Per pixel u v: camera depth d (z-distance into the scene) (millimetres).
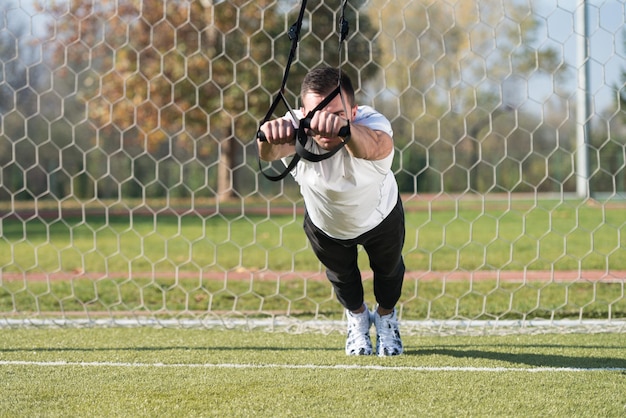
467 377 13195
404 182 90750
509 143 93875
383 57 62438
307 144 11664
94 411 11242
